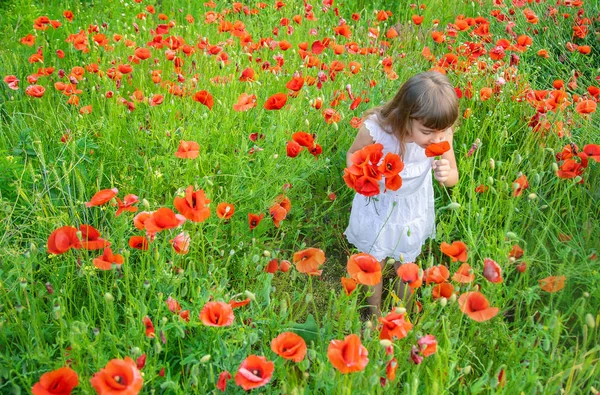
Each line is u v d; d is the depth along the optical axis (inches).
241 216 115.3
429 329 84.7
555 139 129.9
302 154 124.3
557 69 183.5
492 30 203.0
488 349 88.7
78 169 114.0
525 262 88.1
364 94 151.7
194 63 164.4
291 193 122.7
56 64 167.5
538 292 97.7
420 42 190.1
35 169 117.0
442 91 97.4
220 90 145.9
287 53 180.5
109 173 123.7
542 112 126.0
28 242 102.0
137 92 134.6
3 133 130.6
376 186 83.4
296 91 128.1
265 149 123.6
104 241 77.6
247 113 141.4
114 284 85.5
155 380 80.5
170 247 100.0
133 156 126.6
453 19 218.1
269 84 154.6
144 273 89.0
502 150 138.8
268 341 87.4
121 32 183.3
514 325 94.7
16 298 87.3
